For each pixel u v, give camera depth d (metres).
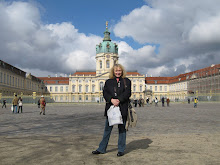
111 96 5.16
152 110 26.23
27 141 6.82
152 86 111.31
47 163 4.48
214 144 6.17
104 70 98.81
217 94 56.38
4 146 6.07
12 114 19.81
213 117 15.28
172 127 10.05
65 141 6.83
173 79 108.31
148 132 8.57
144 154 5.16
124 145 5.17
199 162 4.48
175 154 5.12
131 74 102.75
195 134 7.96
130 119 5.28
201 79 79.19
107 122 5.31
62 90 109.31
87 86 101.75
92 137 7.61
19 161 4.61
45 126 10.83
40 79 111.00
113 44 100.19
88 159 4.77
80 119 14.61
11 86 68.06
